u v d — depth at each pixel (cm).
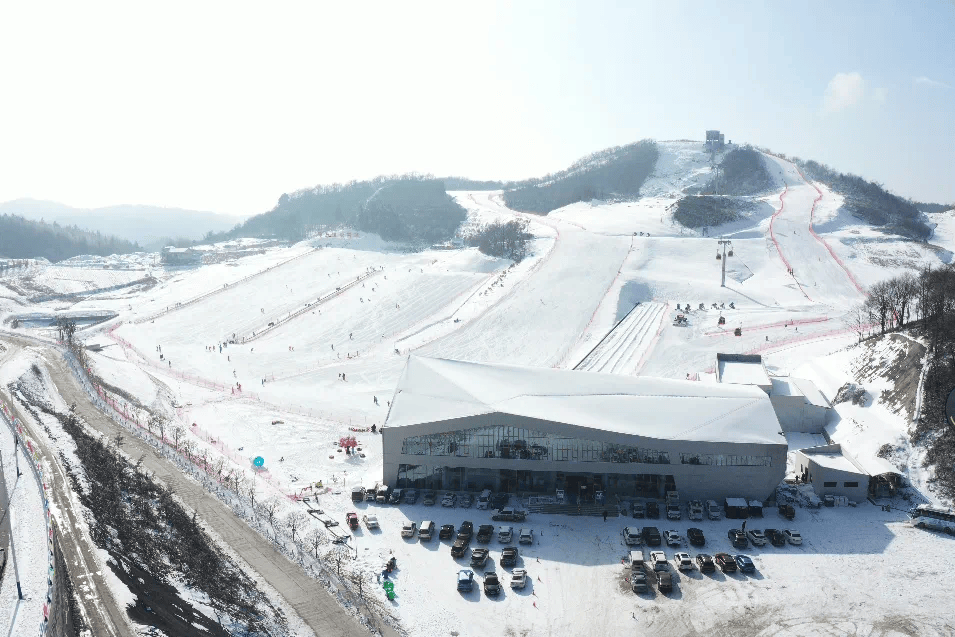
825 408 12406
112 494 8975
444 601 7538
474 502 9912
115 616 6066
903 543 8631
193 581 7219
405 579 7962
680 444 9719
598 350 18175
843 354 14888
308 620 7056
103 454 10644
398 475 10388
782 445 9581
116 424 12700
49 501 8306
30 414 12088
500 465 10125
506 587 7806
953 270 18462
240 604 7062
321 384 17075
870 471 10088
